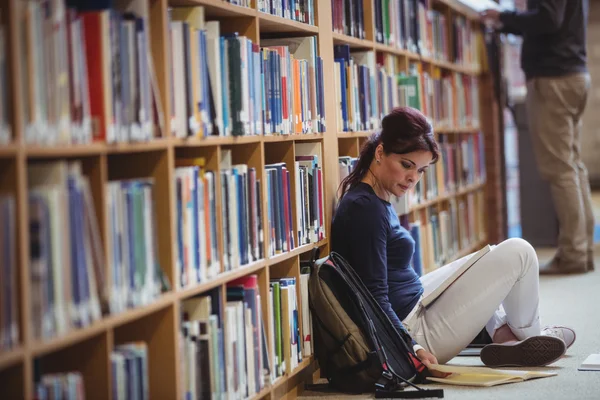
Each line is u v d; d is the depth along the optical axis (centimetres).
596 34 1441
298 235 396
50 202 219
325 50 437
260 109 356
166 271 281
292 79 392
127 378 257
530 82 686
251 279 345
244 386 332
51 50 222
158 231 281
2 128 206
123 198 254
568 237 699
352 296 378
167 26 283
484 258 409
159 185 281
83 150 233
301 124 402
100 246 241
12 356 206
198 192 301
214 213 314
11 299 208
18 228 210
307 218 407
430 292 417
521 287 413
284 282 381
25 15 213
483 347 428
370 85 506
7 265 206
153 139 271
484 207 833
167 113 281
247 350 336
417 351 396
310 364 409
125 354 259
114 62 250
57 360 251
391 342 385
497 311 438
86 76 241
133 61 259
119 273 250
